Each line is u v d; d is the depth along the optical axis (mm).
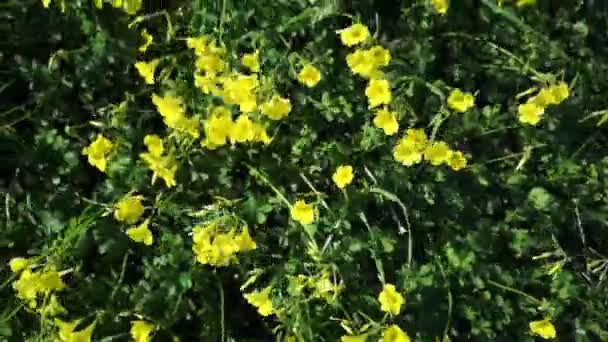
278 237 1438
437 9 1461
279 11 1488
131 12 1473
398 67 1469
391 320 1398
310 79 1434
